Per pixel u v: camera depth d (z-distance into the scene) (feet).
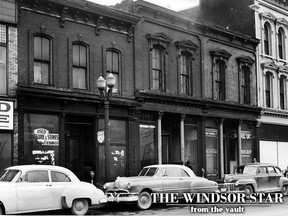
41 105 67.97
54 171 51.85
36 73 69.10
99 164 75.36
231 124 107.14
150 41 86.84
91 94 74.33
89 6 75.25
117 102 78.43
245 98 110.42
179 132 91.97
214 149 100.07
